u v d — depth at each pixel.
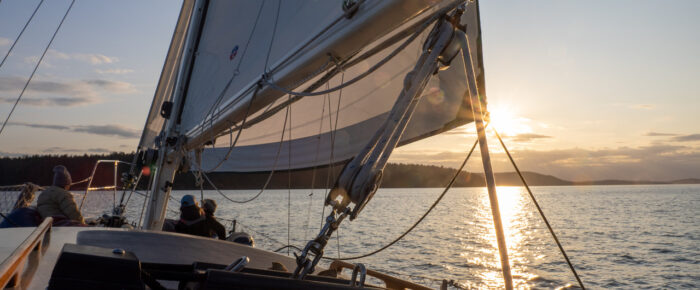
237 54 4.00
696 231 37.50
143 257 2.93
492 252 23.84
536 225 43.88
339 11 2.63
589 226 43.19
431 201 98.06
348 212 1.73
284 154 6.26
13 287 1.56
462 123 4.06
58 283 1.26
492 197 1.59
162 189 5.39
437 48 1.82
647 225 44.16
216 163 7.09
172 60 7.84
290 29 3.21
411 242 27.02
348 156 5.54
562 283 17.70
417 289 2.57
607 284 18.20
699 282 18.55
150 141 7.87
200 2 4.59
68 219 5.30
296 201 75.94
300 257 1.64
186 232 5.60
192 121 4.81
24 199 5.34
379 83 4.95
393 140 1.82
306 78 2.96
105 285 1.29
